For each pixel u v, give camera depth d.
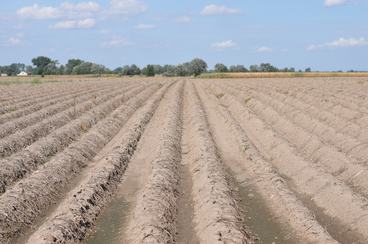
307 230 12.73
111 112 37.00
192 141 24.47
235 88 61.53
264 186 17.14
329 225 13.69
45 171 17.27
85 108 36.84
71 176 18.42
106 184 16.75
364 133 25.11
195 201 15.52
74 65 189.75
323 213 14.66
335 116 30.19
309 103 39.56
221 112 35.34
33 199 14.87
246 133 27.86
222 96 53.44
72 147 21.45
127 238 12.59
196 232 13.05
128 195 16.52
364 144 21.33
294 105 39.53
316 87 57.44
